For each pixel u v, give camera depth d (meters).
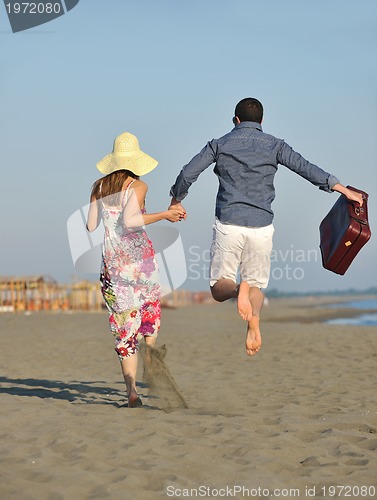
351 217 9.41
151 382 10.11
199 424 9.02
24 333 30.48
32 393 12.32
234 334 30.92
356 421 9.47
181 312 62.12
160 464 7.10
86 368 17.09
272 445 8.00
